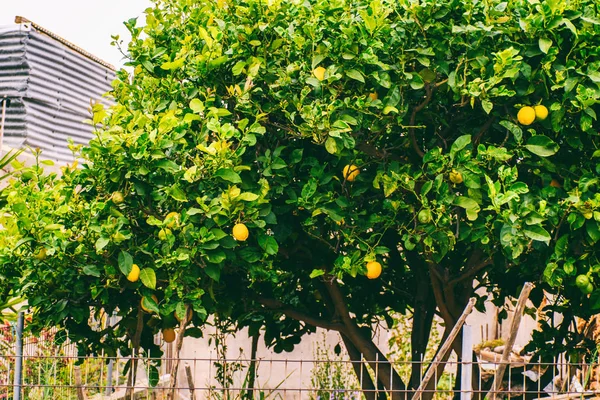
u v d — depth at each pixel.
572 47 3.99
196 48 4.73
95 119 4.02
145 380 5.51
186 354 8.51
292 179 4.61
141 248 4.05
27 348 5.79
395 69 4.21
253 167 4.61
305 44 4.20
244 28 4.33
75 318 4.34
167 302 4.08
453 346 5.48
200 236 3.93
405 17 4.27
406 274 6.08
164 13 5.18
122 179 4.03
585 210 3.91
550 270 4.09
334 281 5.34
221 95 4.52
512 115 4.30
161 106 4.58
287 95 4.32
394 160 4.75
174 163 3.96
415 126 4.33
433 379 5.40
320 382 6.86
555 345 5.59
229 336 8.62
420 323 5.73
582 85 3.94
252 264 4.38
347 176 4.64
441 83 4.21
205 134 4.25
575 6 4.05
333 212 4.36
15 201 4.31
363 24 4.15
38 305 4.44
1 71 8.80
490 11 4.05
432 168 4.23
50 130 9.18
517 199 3.79
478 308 6.04
